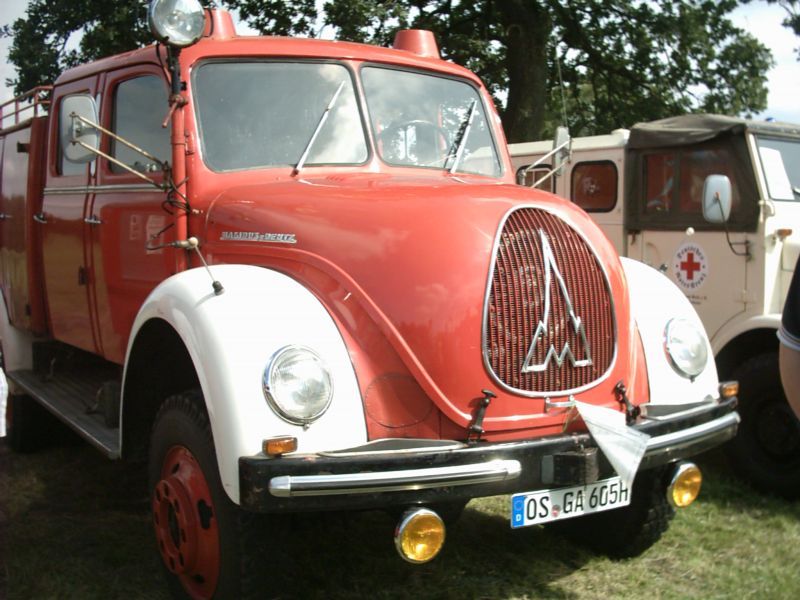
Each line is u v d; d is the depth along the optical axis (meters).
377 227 2.94
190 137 3.55
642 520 3.65
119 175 4.10
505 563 3.76
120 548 3.87
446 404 2.76
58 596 3.39
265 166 3.65
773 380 4.95
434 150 4.09
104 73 4.33
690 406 3.23
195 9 3.31
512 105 14.55
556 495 2.83
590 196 7.06
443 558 3.78
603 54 17.19
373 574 3.59
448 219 2.90
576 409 2.91
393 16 12.73
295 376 2.59
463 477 2.62
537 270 2.90
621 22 16.91
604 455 2.87
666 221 6.32
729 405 3.34
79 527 4.14
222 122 3.65
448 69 4.30
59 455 5.43
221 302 2.80
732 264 5.73
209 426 2.84
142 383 3.43
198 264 3.50
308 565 3.61
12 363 5.36
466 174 4.10
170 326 3.17
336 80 3.92
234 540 2.75
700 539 4.11
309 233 3.06
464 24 16.08
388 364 2.79
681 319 3.46
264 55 3.82
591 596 3.45
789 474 4.88
